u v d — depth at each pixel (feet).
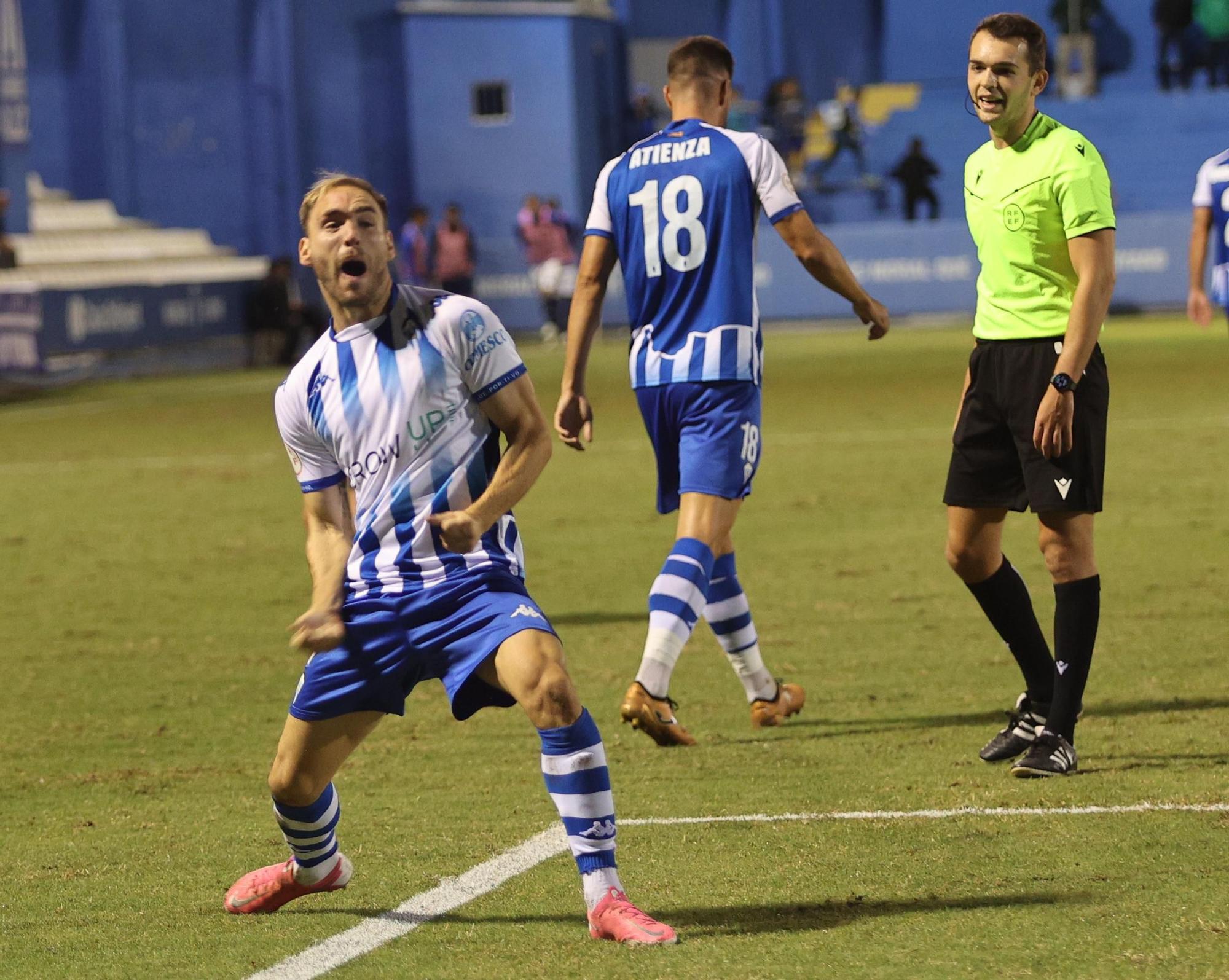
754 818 55.01
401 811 57.88
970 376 61.93
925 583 98.32
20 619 100.07
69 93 380.58
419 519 43.27
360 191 43.21
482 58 389.80
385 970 41.93
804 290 339.16
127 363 294.46
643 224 63.31
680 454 63.82
